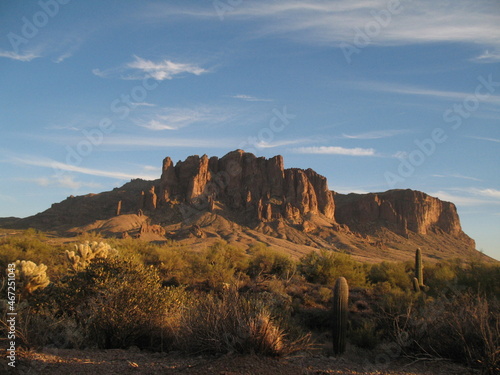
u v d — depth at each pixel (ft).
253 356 16.10
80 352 17.51
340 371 16.87
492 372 17.01
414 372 17.61
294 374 15.06
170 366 15.46
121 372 14.40
